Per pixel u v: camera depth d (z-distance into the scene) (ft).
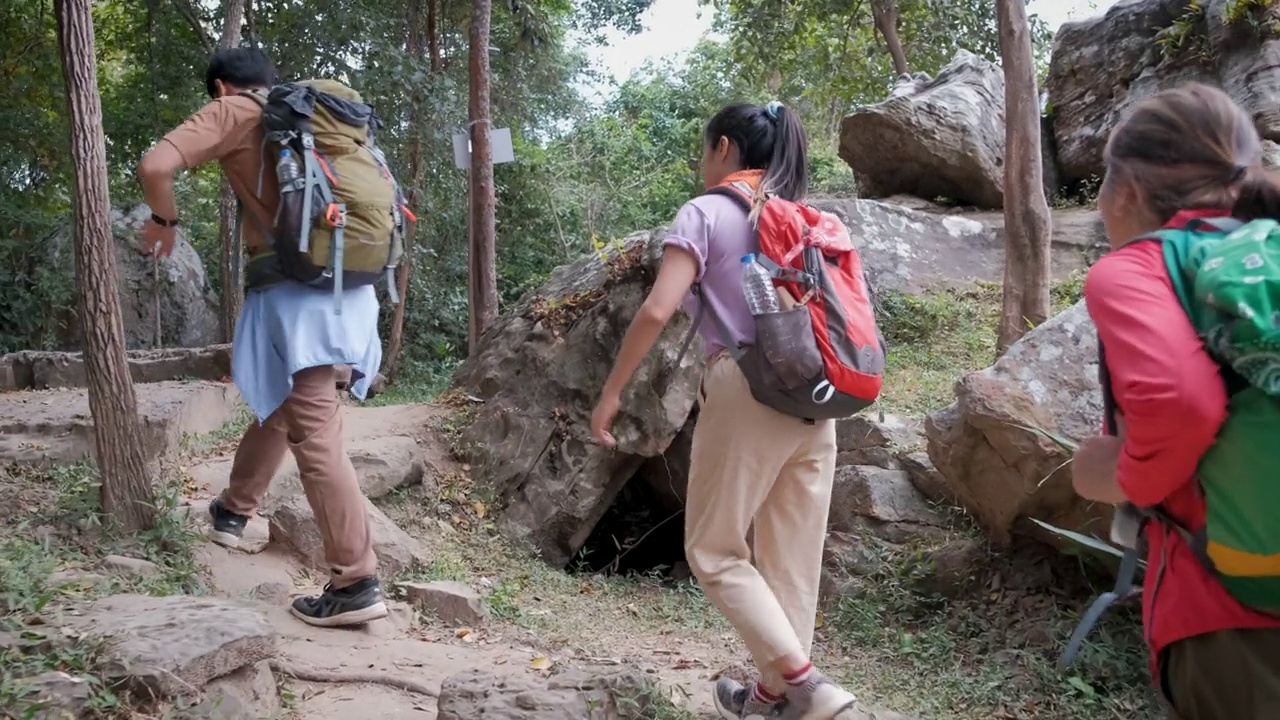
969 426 14.84
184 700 8.77
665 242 9.11
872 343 9.02
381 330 44.68
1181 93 5.76
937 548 16.33
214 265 48.73
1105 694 12.77
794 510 9.68
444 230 46.14
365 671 11.25
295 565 14.62
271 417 13.75
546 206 51.52
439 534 19.08
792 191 9.60
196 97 39.81
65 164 38.14
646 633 15.61
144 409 18.20
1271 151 24.63
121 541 13.16
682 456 21.61
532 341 22.26
